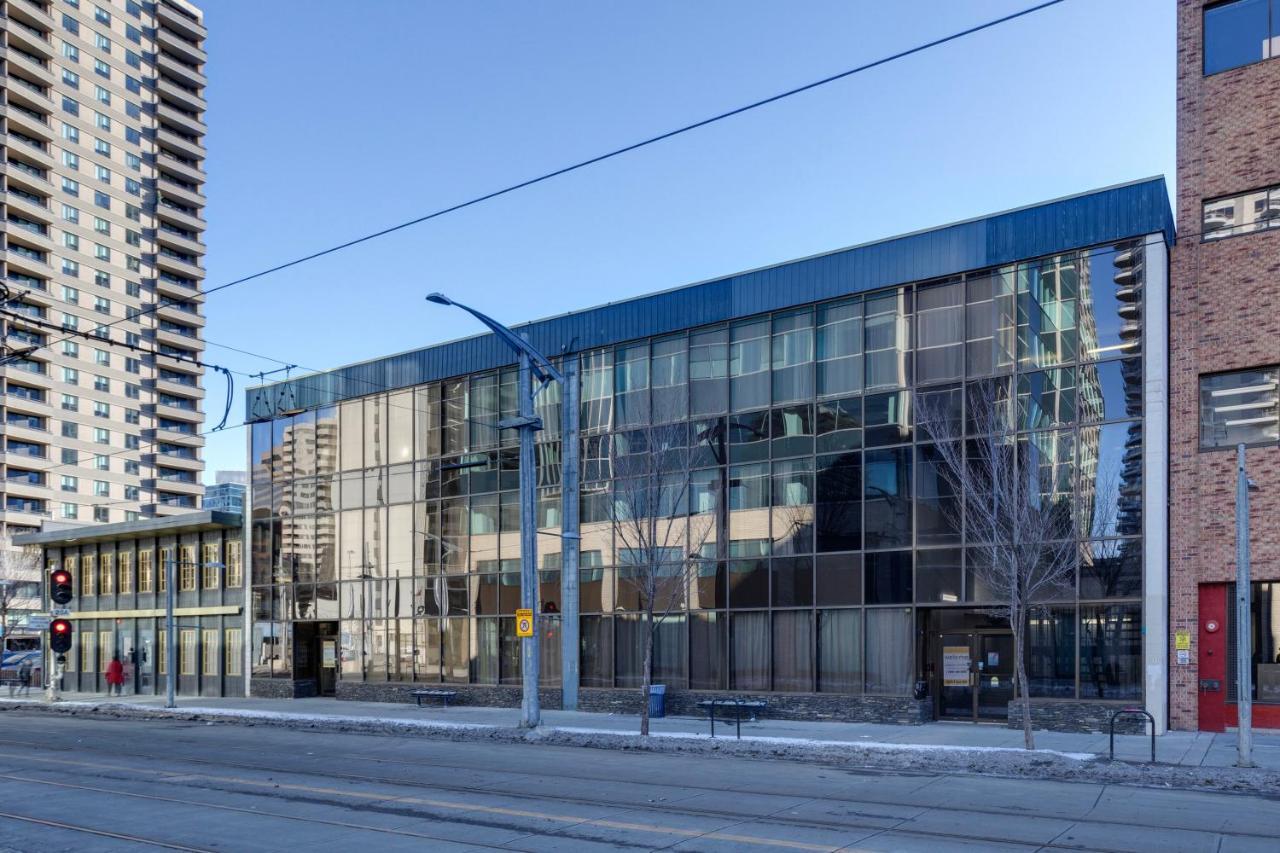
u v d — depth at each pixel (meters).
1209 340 22.16
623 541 26.92
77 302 107.25
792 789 15.34
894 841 11.34
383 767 18.56
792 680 25.98
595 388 30.56
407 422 35.31
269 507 39.34
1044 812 13.23
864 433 25.50
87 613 45.50
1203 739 20.16
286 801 14.76
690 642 27.77
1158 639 21.38
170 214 119.12
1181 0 23.47
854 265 25.98
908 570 24.47
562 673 30.22
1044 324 23.33
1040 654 22.89
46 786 16.70
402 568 34.88
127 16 117.00
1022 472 22.19
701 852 10.85
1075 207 23.11
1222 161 22.56
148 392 114.50
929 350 24.80
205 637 41.03
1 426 98.00
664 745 21.00
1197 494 21.88
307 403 38.50
